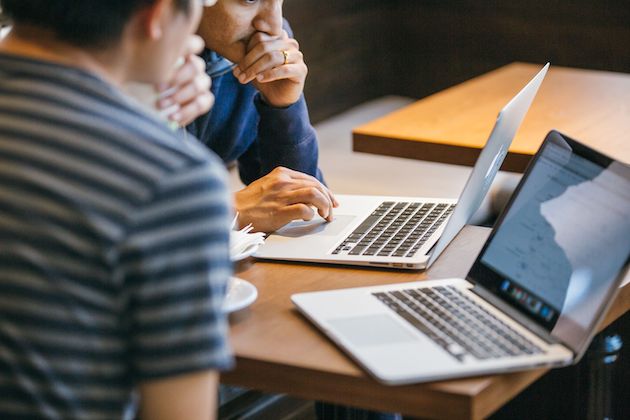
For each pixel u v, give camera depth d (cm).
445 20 495
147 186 104
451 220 169
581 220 146
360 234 182
